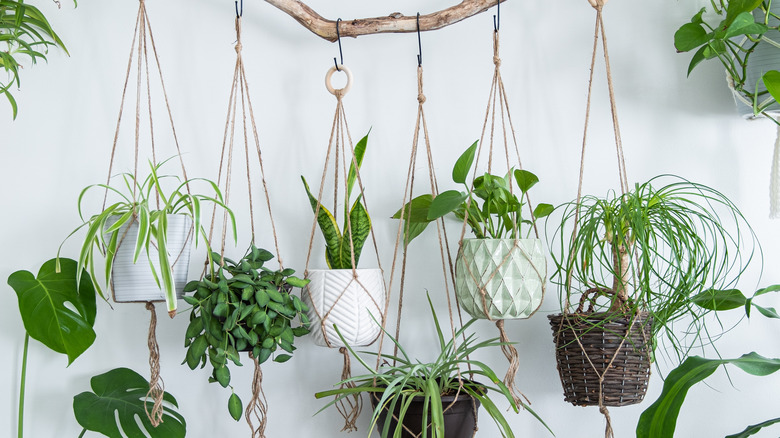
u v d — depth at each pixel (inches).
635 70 59.9
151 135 60.3
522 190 54.6
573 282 58.3
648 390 57.8
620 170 57.3
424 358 59.5
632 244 54.9
